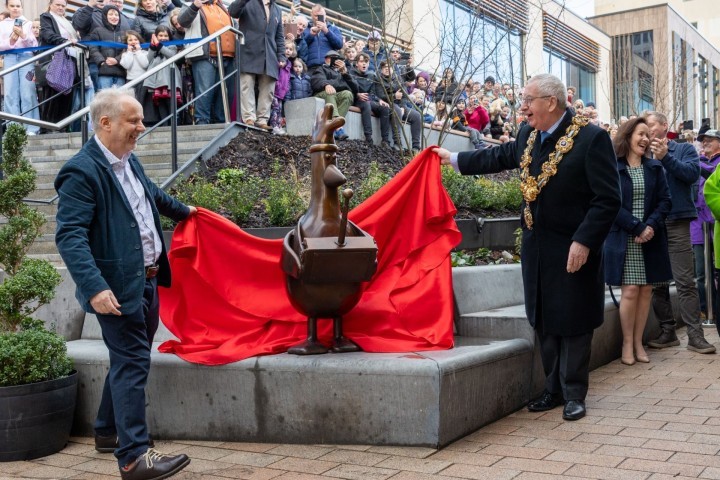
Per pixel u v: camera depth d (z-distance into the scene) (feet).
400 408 13.47
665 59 81.35
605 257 19.99
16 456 13.76
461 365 13.89
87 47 31.94
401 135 37.99
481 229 23.13
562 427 14.44
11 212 15.67
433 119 39.60
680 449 12.82
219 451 13.93
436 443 13.26
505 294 19.02
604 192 14.40
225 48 32.50
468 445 13.53
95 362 15.20
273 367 14.14
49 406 14.01
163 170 28.76
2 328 14.75
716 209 19.99
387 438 13.60
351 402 13.75
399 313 15.47
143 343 12.84
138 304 12.63
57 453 14.29
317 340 14.64
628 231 19.53
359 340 14.90
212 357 14.52
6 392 13.66
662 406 15.65
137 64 32.30
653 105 74.84
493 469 12.17
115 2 34.68
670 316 22.48
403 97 37.29
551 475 11.80
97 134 12.93
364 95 36.58
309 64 36.04
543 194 15.05
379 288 15.92
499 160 16.05
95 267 12.00
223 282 15.55
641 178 19.62
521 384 16.14
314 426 13.97
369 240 13.85
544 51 67.15
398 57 35.86
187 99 33.35
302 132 34.94
